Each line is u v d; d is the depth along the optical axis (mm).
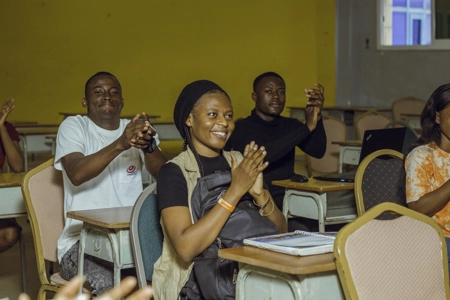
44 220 2902
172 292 2154
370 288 1776
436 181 2523
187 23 10023
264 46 10438
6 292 3750
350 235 1769
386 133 3738
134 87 9797
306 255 1867
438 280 1933
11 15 9000
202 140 2232
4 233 3479
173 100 10039
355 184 2924
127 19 9672
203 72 10180
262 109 3668
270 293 1885
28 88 9164
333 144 5742
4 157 3924
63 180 2906
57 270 4145
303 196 3332
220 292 2051
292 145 3461
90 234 2594
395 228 1858
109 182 2914
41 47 9195
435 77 9562
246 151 2094
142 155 3000
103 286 2643
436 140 2584
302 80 10664
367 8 10414
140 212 2281
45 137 6855
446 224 2488
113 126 3020
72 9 9320
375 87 10422
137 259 2240
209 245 2057
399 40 10117
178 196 2123
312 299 1816
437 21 9492
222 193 2156
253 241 1985
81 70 9445
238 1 10258
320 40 10695
